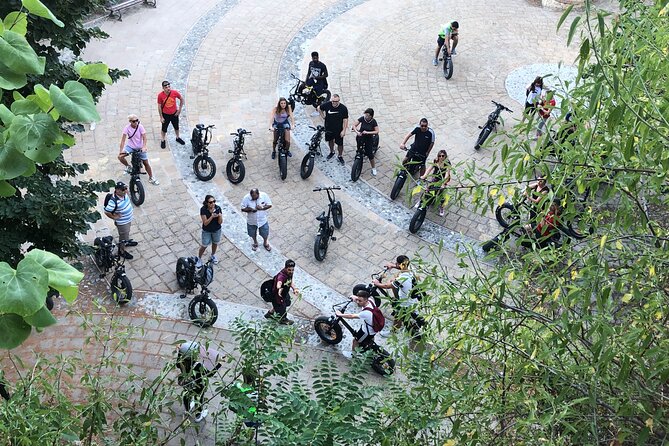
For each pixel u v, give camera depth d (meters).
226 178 14.29
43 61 3.05
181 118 15.98
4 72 2.92
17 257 8.69
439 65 18.61
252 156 14.95
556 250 4.97
